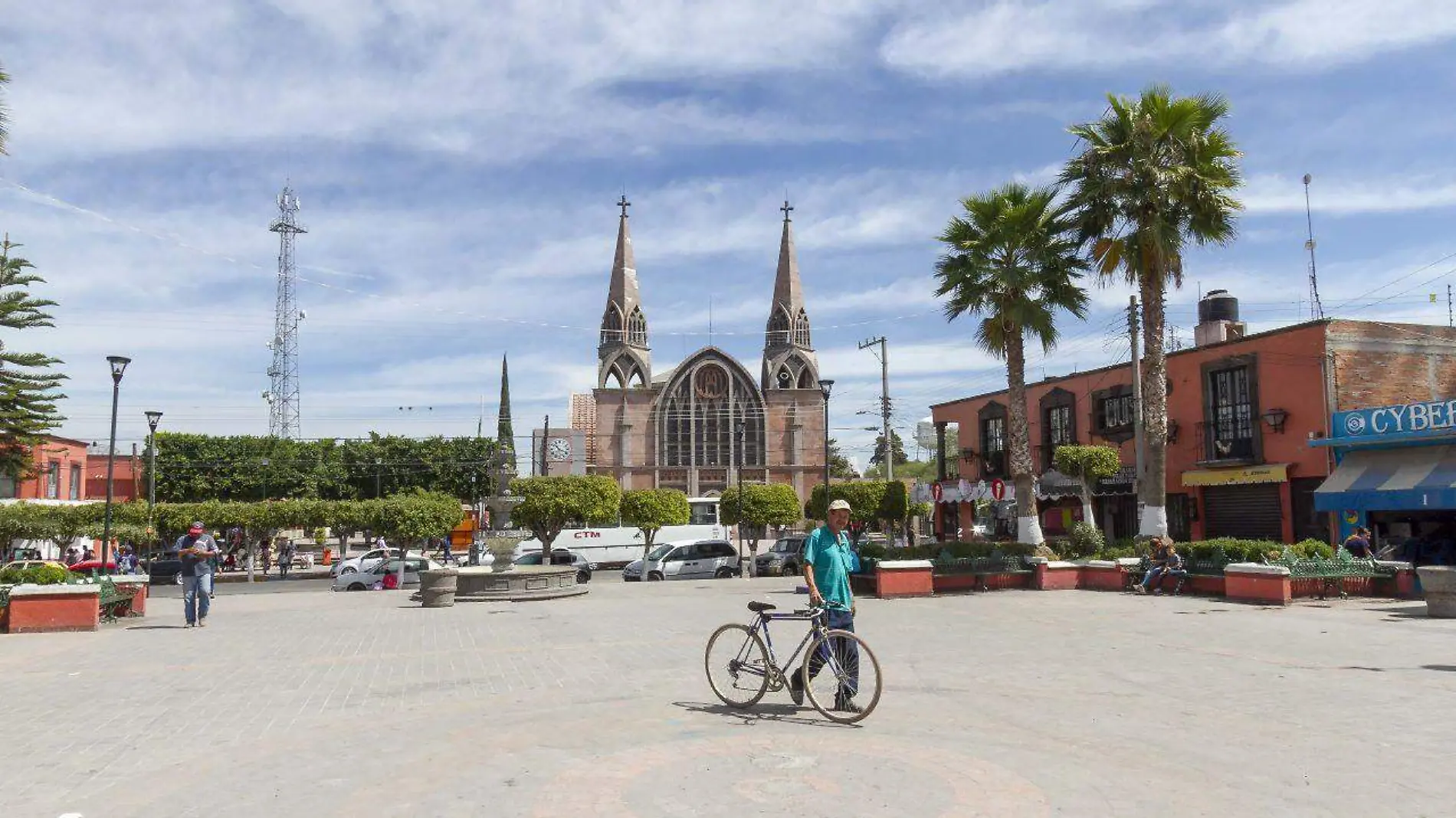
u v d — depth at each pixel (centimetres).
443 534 4659
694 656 1186
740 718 809
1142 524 2303
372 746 731
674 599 2086
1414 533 2402
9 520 3356
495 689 981
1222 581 1945
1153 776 625
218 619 1861
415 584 3809
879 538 5878
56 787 625
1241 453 2739
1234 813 548
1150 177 2245
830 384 3678
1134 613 1677
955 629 1455
